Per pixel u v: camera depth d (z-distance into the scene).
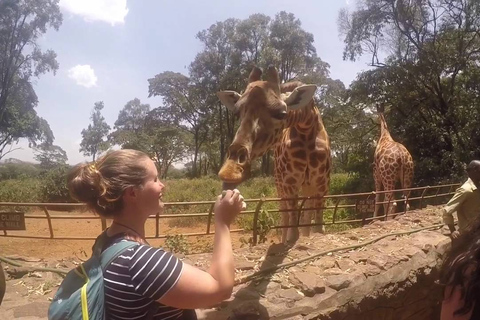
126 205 1.94
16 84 39.53
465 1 21.23
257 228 6.42
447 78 22.39
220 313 3.73
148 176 1.97
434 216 7.84
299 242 5.79
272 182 23.50
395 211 12.12
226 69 42.62
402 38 23.03
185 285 1.76
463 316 1.76
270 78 4.63
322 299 4.20
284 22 39.66
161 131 48.38
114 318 1.75
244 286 4.31
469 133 19.55
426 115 22.61
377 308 4.75
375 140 21.69
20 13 34.88
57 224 14.97
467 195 5.54
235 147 4.05
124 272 1.76
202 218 14.30
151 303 1.77
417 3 21.86
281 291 4.22
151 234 12.29
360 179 22.23
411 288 5.23
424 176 20.34
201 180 26.06
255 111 4.33
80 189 1.92
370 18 22.83
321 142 6.59
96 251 1.89
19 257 5.14
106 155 1.99
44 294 4.09
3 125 40.09
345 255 5.27
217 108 46.22
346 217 13.22
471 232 1.88
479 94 20.78
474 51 21.41
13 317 3.60
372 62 23.45
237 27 40.56
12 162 46.31
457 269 1.76
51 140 45.59
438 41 21.61
